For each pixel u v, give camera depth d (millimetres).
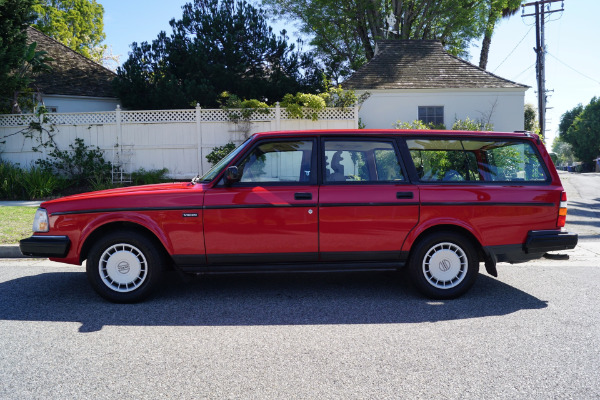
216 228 4738
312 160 4969
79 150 14781
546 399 2848
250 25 19219
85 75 21250
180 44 18719
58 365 3338
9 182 13586
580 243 8227
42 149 15031
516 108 19000
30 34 22109
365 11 28125
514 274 6195
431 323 4254
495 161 5145
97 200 4773
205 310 4637
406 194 4871
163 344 3748
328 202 4797
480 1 27688
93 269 4777
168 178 15148
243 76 19109
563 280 5852
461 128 17391
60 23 32969
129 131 15078
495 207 4938
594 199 15906
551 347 3670
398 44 21688
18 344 3727
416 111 18844
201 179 5230
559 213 5043
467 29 29016
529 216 4992
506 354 3537
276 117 14977
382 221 4844
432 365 3342
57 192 14156
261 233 4770
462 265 5012
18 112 16203
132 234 4754
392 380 3102
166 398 2855
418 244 4934
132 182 14633
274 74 18891
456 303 4875
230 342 3795
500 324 4219
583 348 3645
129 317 4414
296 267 4867
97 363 3375
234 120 14984
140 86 18234
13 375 3168
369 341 3816
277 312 4582
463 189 4941
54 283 5641
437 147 5098
